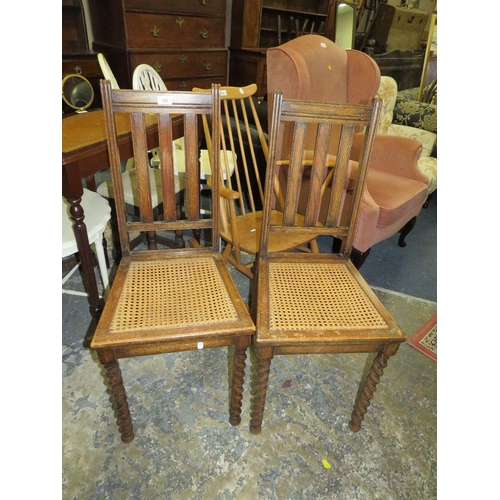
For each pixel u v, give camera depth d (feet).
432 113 8.98
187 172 3.83
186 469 3.60
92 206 4.71
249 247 4.91
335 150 6.41
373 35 12.98
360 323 3.37
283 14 11.48
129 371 4.58
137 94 3.37
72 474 3.50
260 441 3.89
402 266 7.17
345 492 3.51
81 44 9.64
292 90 5.02
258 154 6.98
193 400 4.28
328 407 4.32
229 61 11.23
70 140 4.00
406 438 4.03
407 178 7.15
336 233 4.25
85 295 5.40
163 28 9.07
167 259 4.02
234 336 3.24
